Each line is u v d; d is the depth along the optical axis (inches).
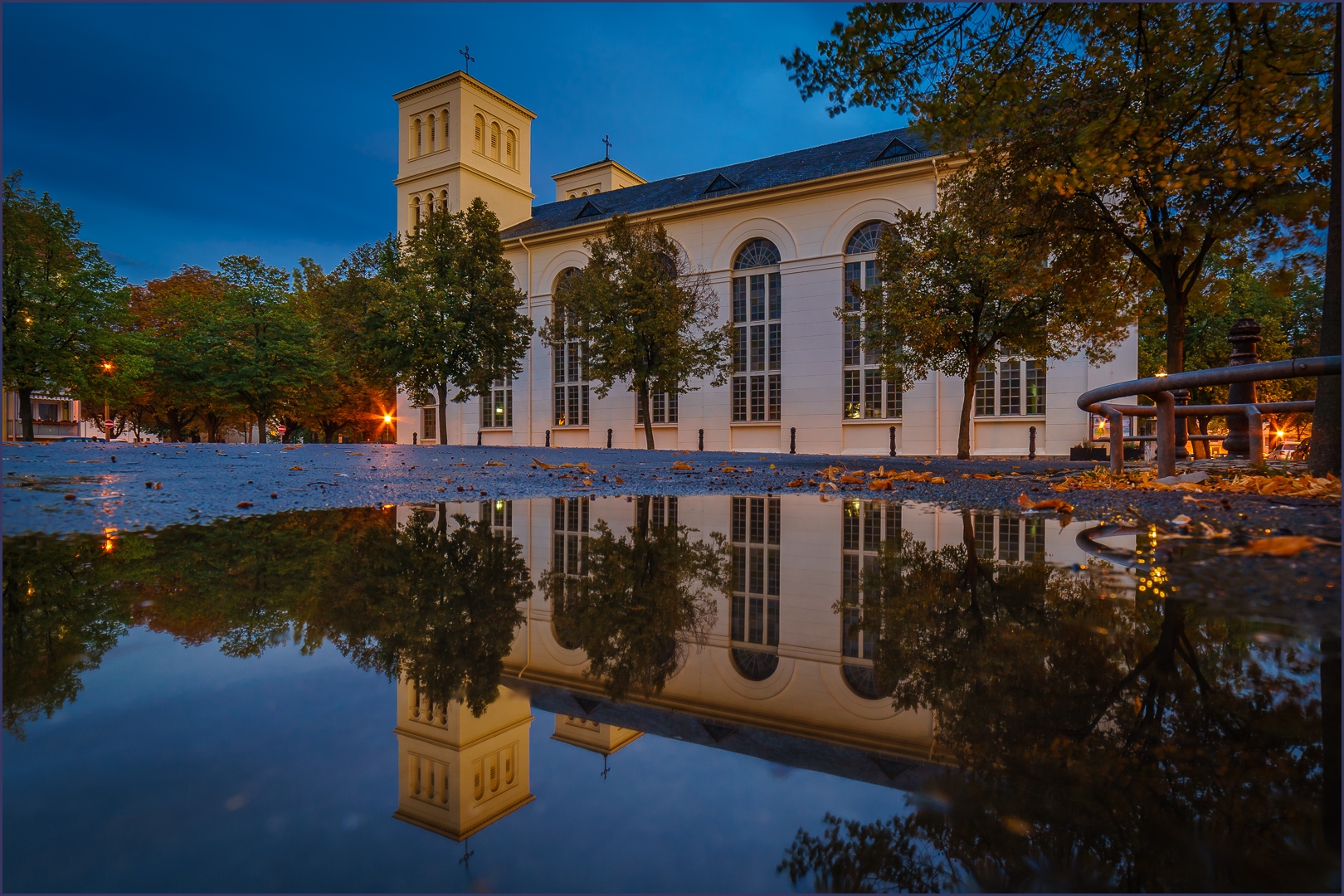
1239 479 182.1
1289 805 22.2
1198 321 975.0
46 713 30.0
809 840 20.3
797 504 171.2
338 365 1036.5
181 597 57.9
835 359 880.9
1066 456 726.5
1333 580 61.4
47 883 15.5
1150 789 23.0
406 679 37.3
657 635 48.7
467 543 98.3
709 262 986.1
